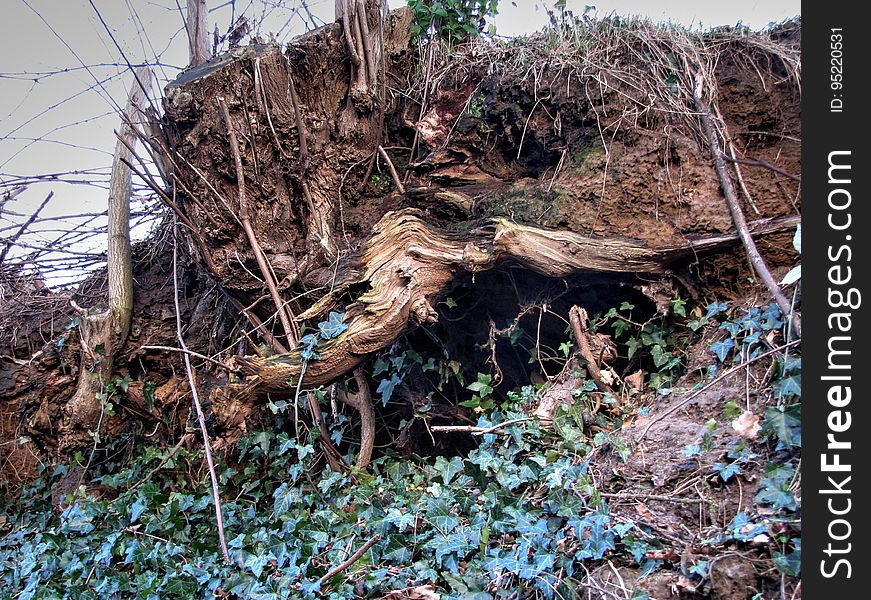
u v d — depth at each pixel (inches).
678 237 129.2
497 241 133.2
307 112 157.6
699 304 132.2
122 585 121.0
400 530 108.6
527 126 150.5
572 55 148.5
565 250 132.7
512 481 110.3
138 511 138.7
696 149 133.5
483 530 98.6
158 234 203.9
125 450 180.2
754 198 130.0
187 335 186.2
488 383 154.4
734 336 114.8
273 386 143.1
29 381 193.0
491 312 157.5
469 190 152.7
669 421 110.0
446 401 164.2
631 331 142.1
